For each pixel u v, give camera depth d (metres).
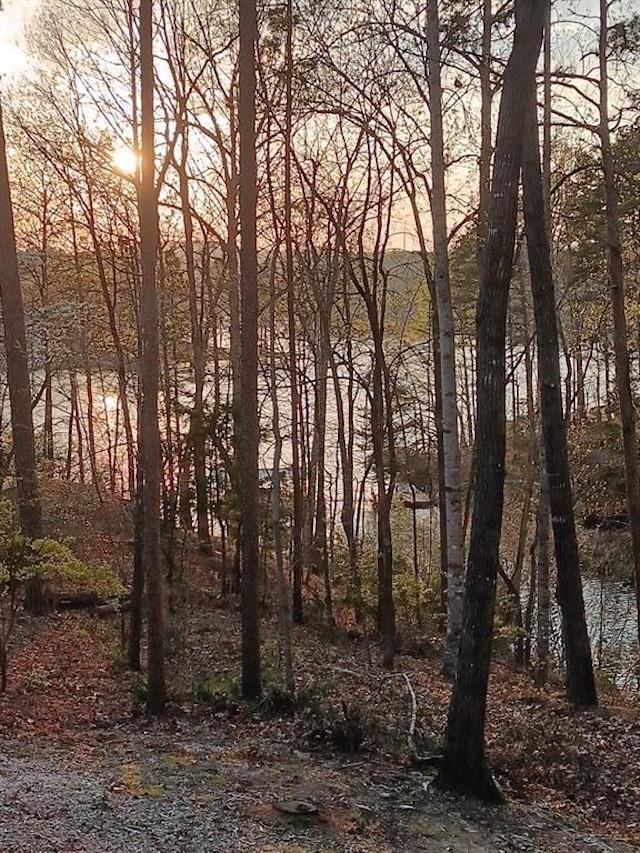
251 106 9.54
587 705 10.90
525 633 14.66
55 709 9.44
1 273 14.48
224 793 6.61
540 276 10.78
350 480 18.75
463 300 19.81
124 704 9.88
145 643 13.28
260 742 8.33
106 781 6.71
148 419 9.30
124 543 15.64
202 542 20.28
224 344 26.48
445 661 12.43
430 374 22.97
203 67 14.45
